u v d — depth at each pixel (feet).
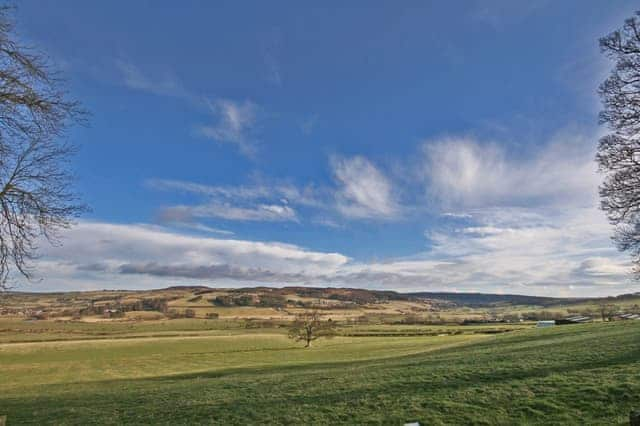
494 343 144.15
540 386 52.11
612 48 68.39
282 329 483.51
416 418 44.75
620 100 67.05
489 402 47.98
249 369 146.61
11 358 249.75
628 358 64.49
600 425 39.34
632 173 67.00
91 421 55.93
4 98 39.29
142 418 55.36
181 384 93.25
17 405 71.97
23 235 44.21
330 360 169.78
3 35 38.55
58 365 208.03
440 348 167.12
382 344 257.14
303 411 51.13
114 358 238.27
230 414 53.11
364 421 45.42
